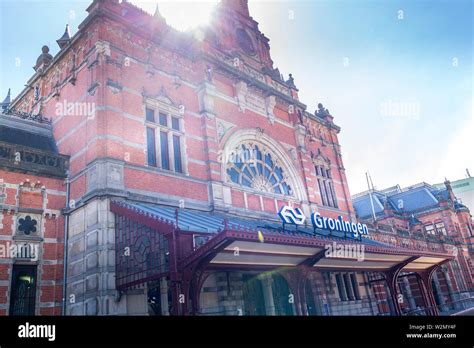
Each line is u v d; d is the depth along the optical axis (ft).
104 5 48.52
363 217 137.90
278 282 58.80
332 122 89.15
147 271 34.32
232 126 60.49
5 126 47.83
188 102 55.36
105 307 35.76
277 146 68.74
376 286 78.33
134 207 37.93
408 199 152.25
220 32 67.92
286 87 77.87
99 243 37.99
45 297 39.96
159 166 47.91
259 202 60.18
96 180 40.65
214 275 47.01
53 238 42.52
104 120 43.06
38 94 57.82
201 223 38.88
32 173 43.06
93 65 45.91
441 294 111.04
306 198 70.18
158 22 56.70
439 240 125.90
